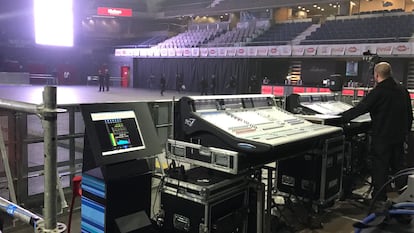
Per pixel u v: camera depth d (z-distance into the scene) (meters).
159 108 3.60
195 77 21.14
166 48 22.38
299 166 3.46
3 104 1.44
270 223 2.95
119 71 26.55
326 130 2.99
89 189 2.06
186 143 2.60
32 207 3.18
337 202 3.98
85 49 27.86
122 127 2.04
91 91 20.25
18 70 26.08
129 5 28.48
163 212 2.54
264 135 2.55
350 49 14.56
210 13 24.27
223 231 2.44
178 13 26.31
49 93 1.25
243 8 22.39
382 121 3.54
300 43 17.08
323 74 16.53
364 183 4.55
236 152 2.35
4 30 27.05
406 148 4.48
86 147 2.05
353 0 18.98
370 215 1.16
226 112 2.83
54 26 22.06
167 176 2.54
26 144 3.09
